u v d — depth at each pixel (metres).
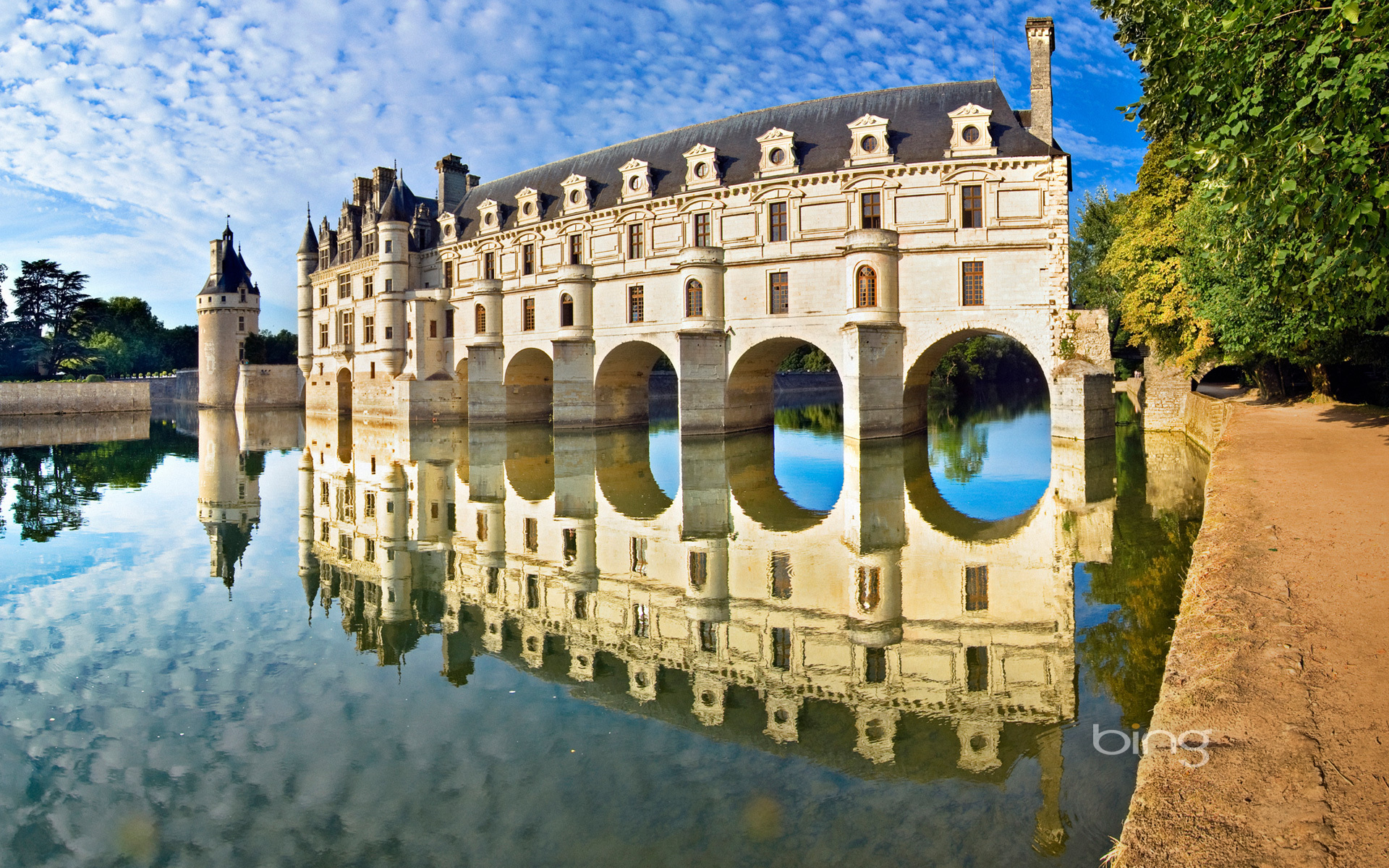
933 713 10.50
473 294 62.25
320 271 80.62
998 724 10.07
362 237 74.00
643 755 9.66
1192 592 10.45
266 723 10.77
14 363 119.31
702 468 36.16
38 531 24.62
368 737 10.30
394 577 18.73
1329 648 7.84
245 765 9.62
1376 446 21.34
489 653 13.45
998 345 110.38
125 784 9.17
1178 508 22.95
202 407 101.50
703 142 52.91
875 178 44.16
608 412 56.81
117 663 13.14
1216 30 14.30
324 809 8.58
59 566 20.08
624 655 13.21
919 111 46.28
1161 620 13.55
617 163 57.72
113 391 99.44
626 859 7.49
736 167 49.53
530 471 36.38
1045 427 53.22
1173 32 17.45
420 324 65.44
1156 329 41.53
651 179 52.69
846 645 13.19
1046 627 13.61
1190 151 13.96
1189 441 40.53
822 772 9.09
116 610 16.20
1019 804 8.20
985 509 24.78
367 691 11.88
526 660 13.07
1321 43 11.91
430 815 8.37
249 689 11.99
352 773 9.35
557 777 9.19
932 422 58.50
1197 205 27.61
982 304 42.62
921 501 26.52
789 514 24.88
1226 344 29.23
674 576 17.92
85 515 27.50
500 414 60.66
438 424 65.56
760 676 12.05
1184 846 5.08
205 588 17.91
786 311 46.56
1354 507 13.97
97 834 8.15
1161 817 5.44
